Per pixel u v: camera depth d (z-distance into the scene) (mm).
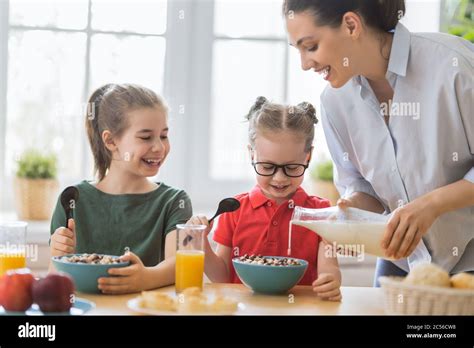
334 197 2807
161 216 1747
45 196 2672
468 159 1646
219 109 2992
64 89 2873
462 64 1576
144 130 1720
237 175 3031
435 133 1622
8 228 1481
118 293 1398
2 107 2816
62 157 2883
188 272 1398
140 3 2895
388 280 1258
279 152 1677
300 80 3010
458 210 1653
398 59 1612
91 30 2867
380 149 1722
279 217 1784
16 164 2752
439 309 1211
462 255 1708
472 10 2805
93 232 1739
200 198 2986
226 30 2973
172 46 2920
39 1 2832
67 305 1231
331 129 1832
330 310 1312
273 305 1341
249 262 1480
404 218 1436
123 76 2904
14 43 2826
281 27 3004
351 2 1552
